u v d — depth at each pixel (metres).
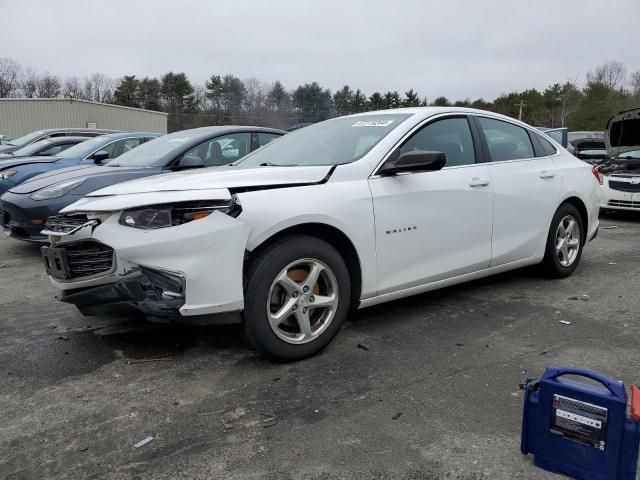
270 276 3.12
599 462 2.11
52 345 3.71
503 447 2.43
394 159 3.76
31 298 4.84
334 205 3.36
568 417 2.16
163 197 3.03
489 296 4.71
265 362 3.37
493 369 3.25
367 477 2.25
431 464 2.32
